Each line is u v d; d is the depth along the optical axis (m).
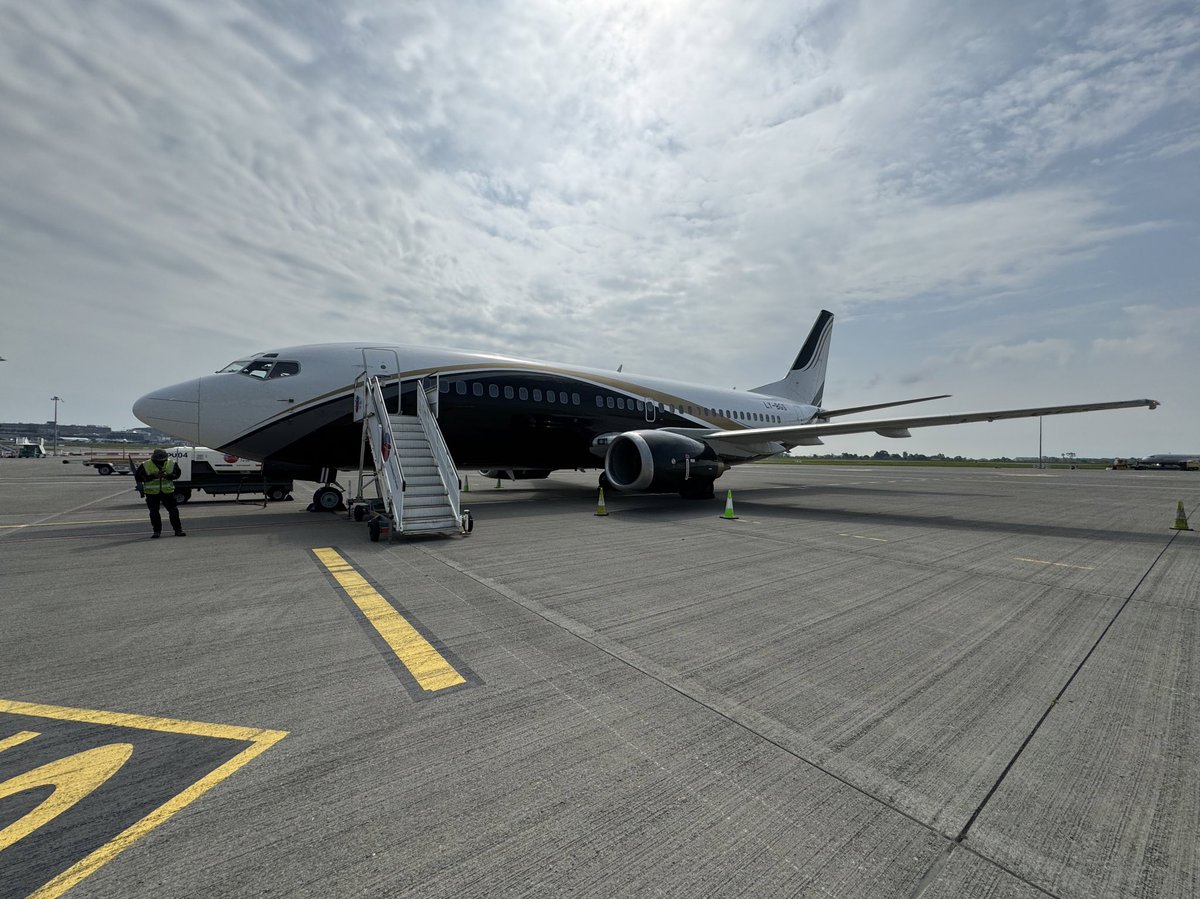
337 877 1.72
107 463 32.75
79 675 3.24
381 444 9.20
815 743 2.57
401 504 8.05
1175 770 2.37
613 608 4.69
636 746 2.51
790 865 1.79
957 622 4.38
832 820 2.02
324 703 2.91
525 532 8.88
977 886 1.72
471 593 5.13
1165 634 4.13
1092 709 2.93
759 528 9.47
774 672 3.38
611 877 1.73
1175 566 6.57
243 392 10.28
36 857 1.78
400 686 3.13
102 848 1.83
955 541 8.30
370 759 2.38
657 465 11.95
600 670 3.38
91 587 5.28
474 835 1.92
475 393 12.36
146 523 10.09
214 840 1.87
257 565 6.31
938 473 38.25
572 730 2.65
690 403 16.81
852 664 3.52
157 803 2.06
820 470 43.94
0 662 3.44
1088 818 2.05
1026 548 7.73
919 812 2.08
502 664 3.46
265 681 3.18
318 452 11.12
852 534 8.88
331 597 4.96
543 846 1.87
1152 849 1.88
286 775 2.25
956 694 3.10
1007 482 25.98
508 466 13.63
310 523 10.02
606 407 14.64
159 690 3.05
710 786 2.22
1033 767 2.39
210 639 3.87
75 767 2.29
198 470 15.00
